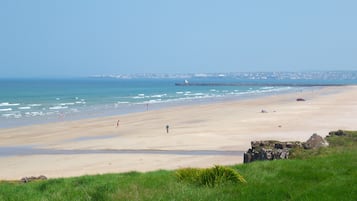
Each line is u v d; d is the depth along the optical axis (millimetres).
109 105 94938
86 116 70688
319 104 89938
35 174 28719
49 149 39625
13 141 44750
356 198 10695
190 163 31141
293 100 103625
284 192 11695
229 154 35156
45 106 92125
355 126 53250
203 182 13281
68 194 13008
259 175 13969
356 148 21547
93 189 13266
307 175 13547
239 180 13125
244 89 180250
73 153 37250
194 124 57625
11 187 15023
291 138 43156
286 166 15164
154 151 37438
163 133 49219
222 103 97125
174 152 36656
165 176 14703
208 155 34812
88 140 44875
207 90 174625
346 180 12367
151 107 88750
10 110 82125
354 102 94750
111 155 35719
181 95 136875
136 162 32250
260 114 69812
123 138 45812
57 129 54375
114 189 13047
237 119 62844
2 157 35781
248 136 45344
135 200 11820
